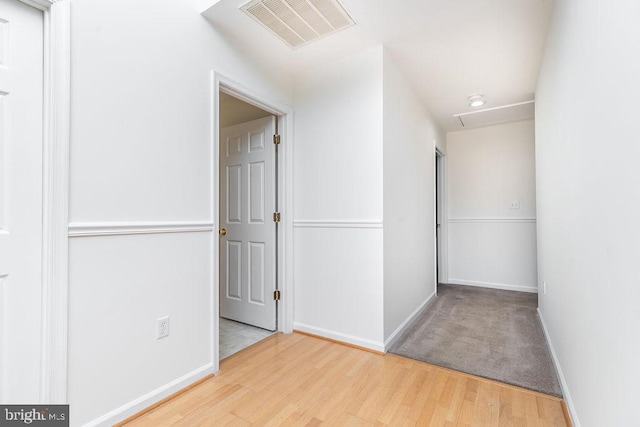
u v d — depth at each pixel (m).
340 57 2.35
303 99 2.59
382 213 2.18
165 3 1.66
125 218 1.46
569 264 1.53
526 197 4.04
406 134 2.72
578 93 1.30
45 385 1.21
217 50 1.95
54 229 1.22
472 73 2.63
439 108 3.50
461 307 3.30
